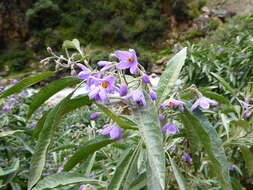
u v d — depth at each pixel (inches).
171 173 9.6
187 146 9.8
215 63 27.0
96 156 11.1
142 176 8.1
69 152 16.7
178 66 8.1
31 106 8.4
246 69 25.0
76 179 8.3
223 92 25.3
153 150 6.5
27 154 14.4
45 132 7.5
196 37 86.2
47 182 8.1
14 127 14.3
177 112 8.3
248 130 10.8
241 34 33.3
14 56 88.2
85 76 7.8
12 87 8.1
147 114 6.9
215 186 11.6
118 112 8.4
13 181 11.9
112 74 7.6
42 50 88.7
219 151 7.9
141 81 7.5
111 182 7.7
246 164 10.9
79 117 28.9
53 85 7.9
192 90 8.7
